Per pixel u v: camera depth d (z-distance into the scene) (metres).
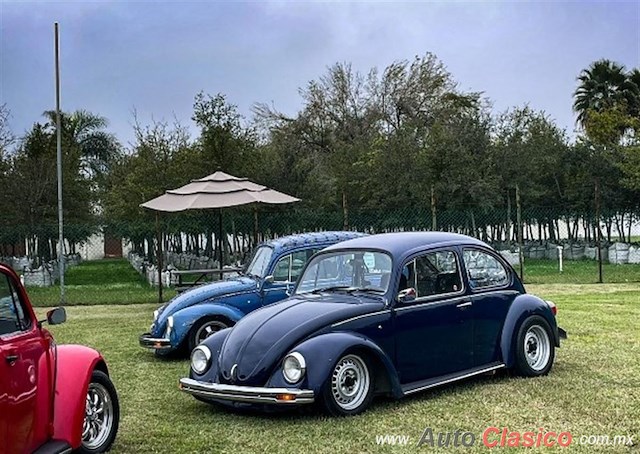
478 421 6.93
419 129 34.09
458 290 8.23
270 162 29.31
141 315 16.69
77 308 18.56
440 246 8.26
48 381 5.68
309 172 29.55
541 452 6.01
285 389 6.94
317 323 7.31
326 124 44.88
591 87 42.44
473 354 8.23
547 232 39.66
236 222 27.66
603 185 32.44
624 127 33.25
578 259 32.84
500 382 8.44
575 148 33.34
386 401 7.74
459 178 28.89
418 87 45.34
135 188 28.78
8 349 5.08
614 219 35.53
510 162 31.08
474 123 31.59
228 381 7.23
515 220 33.56
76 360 6.08
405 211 28.78
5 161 31.94
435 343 7.91
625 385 8.17
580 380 8.43
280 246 10.98
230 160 27.56
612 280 22.25
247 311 10.73
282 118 44.34
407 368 7.67
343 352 7.13
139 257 35.94
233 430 6.99
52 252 36.78
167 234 29.64
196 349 7.67
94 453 6.28
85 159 48.97
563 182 34.25
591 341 10.96
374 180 29.30
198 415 7.62
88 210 37.25
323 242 11.11
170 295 20.62
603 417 6.94
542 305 8.81
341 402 7.21
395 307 7.66
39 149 35.84
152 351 11.78
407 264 7.89
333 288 8.24
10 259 33.91
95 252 54.47
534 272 25.70
